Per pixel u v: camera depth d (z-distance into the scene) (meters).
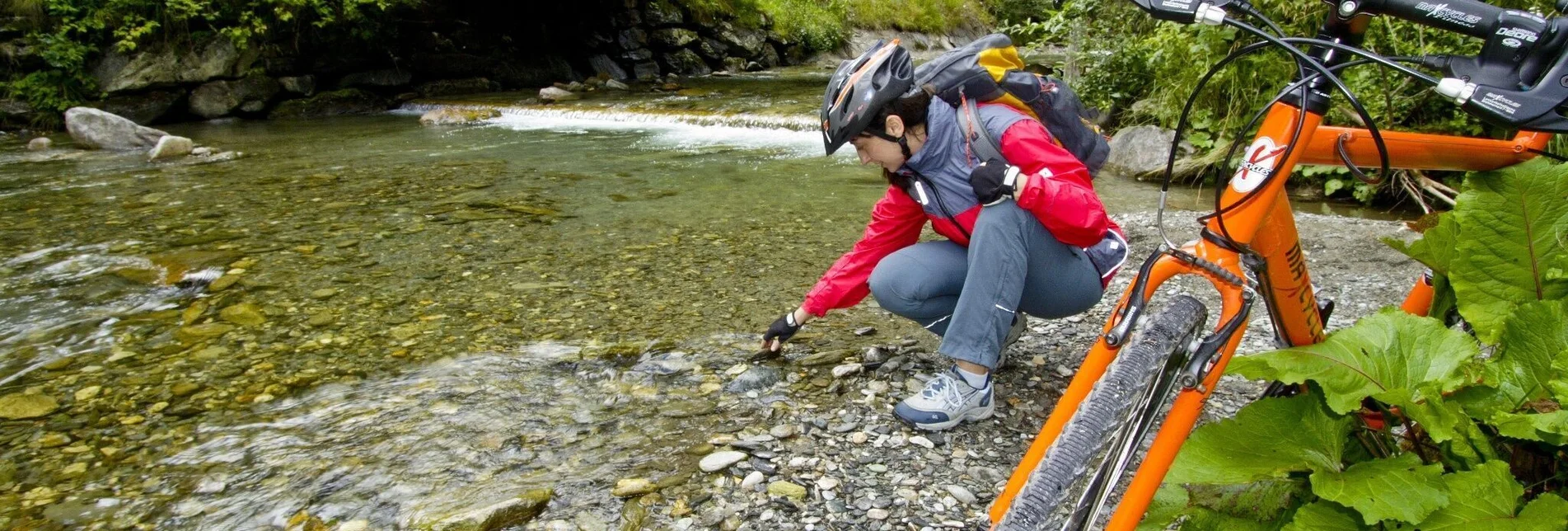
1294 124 1.54
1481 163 1.88
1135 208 6.30
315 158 8.75
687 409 2.85
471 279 4.39
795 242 5.08
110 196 6.77
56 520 2.31
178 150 8.90
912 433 2.64
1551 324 1.61
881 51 2.25
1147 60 8.30
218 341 3.57
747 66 20.70
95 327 3.76
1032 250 2.42
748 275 4.41
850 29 24.38
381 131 11.28
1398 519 1.40
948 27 27.53
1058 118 2.30
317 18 13.49
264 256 4.84
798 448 2.57
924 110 2.32
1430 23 1.40
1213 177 7.21
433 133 11.00
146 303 4.09
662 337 3.52
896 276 2.67
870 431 2.66
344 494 2.40
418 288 4.24
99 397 3.06
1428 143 1.79
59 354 3.46
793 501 2.29
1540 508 1.40
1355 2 1.44
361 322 3.77
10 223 5.82
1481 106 1.29
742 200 6.36
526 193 6.71
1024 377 3.03
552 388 3.05
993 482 2.38
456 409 2.89
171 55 12.57
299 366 3.30
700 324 3.67
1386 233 4.83
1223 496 1.79
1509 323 1.65
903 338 3.43
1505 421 1.46
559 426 2.76
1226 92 7.54
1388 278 4.10
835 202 6.27
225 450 2.67
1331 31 1.52
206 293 4.21
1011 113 2.29
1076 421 1.42
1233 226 1.56
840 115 2.27
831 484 2.37
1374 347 1.65
